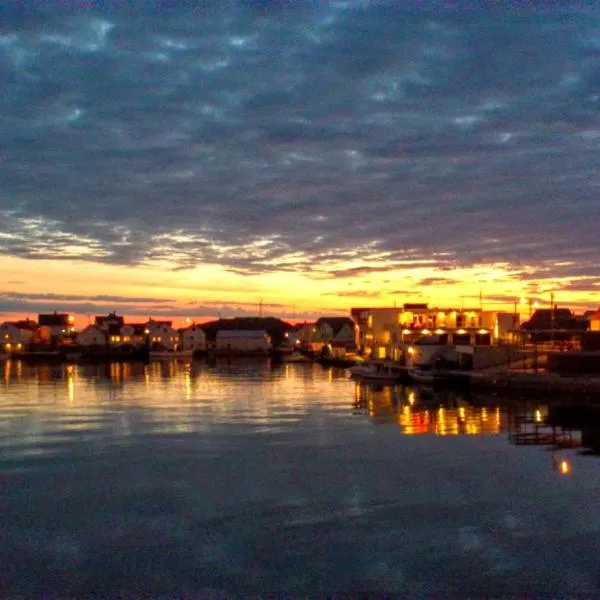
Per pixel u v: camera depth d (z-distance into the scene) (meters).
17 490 24.34
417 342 87.00
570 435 35.44
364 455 30.05
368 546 18.22
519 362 73.94
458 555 17.53
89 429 38.84
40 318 183.88
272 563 17.22
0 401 55.56
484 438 34.62
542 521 20.11
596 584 15.75
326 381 79.94
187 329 173.75
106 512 21.59
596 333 66.94
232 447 32.41
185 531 19.66
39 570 17.00
